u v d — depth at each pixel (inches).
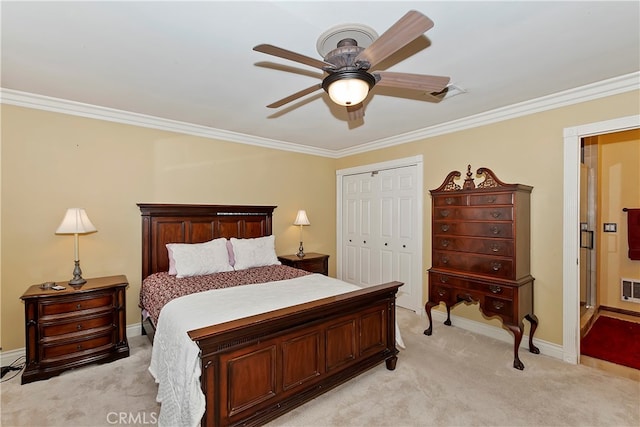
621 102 95.3
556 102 107.4
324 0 58.2
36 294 94.3
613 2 59.0
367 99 110.1
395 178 169.0
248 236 161.9
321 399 84.7
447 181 130.1
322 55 76.4
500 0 58.5
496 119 123.9
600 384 91.6
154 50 77.0
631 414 78.0
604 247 156.9
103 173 123.1
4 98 103.8
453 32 69.3
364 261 187.2
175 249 127.0
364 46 73.6
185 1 58.5
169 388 70.2
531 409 80.2
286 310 77.1
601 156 157.0
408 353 112.3
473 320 133.5
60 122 114.4
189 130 143.4
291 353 77.7
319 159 196.9
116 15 62.8
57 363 96.7
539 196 113.5
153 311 100.7
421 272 153.4
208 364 64.5
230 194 158.1
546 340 111.9
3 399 84.2
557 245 109.3
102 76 91.9
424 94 105.8
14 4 58.7
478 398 85.0
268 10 61.3
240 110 122.4
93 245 121.0
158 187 136.3
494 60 82.4
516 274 105.9
